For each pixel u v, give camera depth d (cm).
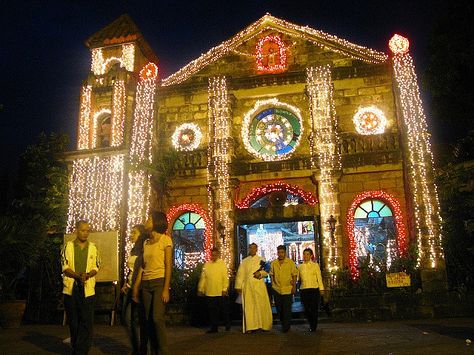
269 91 2044
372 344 899
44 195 1959
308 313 1196
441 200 1770
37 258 1579
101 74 2116
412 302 1505
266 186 1944
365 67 1989
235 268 1833
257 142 2039
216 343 977
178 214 2012
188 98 2125
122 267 1752
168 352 632
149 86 2052
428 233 1636
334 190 1836
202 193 2008
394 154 1855
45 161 1998
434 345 830
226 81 2059
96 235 1717
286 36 2144
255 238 2509
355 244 1828
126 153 1892
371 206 1870
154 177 1934
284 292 1175
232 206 1903
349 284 1611
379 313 1505
